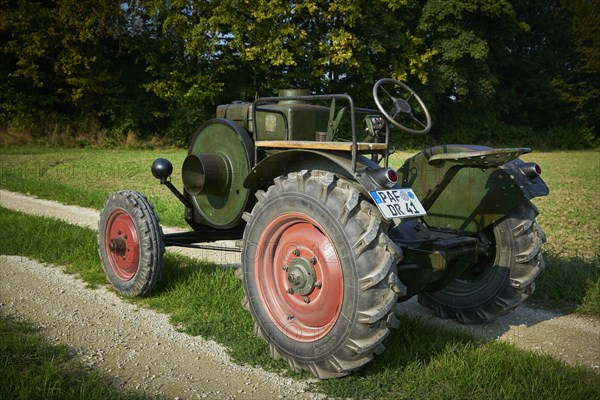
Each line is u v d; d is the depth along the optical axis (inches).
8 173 545.0
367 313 108.9
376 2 1105.4
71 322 152.9
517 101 1550.2
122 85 1152.2
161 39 1127.0
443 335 143.0
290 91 169.9
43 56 1039.0
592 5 1577.3
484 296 158.4
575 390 112.3
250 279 134.0
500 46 1336.1
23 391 103.7
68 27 1040.8
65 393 106.8
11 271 202.2
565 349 142.5
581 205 427.5
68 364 124.6
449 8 1144.8
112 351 133.7
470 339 141.9
